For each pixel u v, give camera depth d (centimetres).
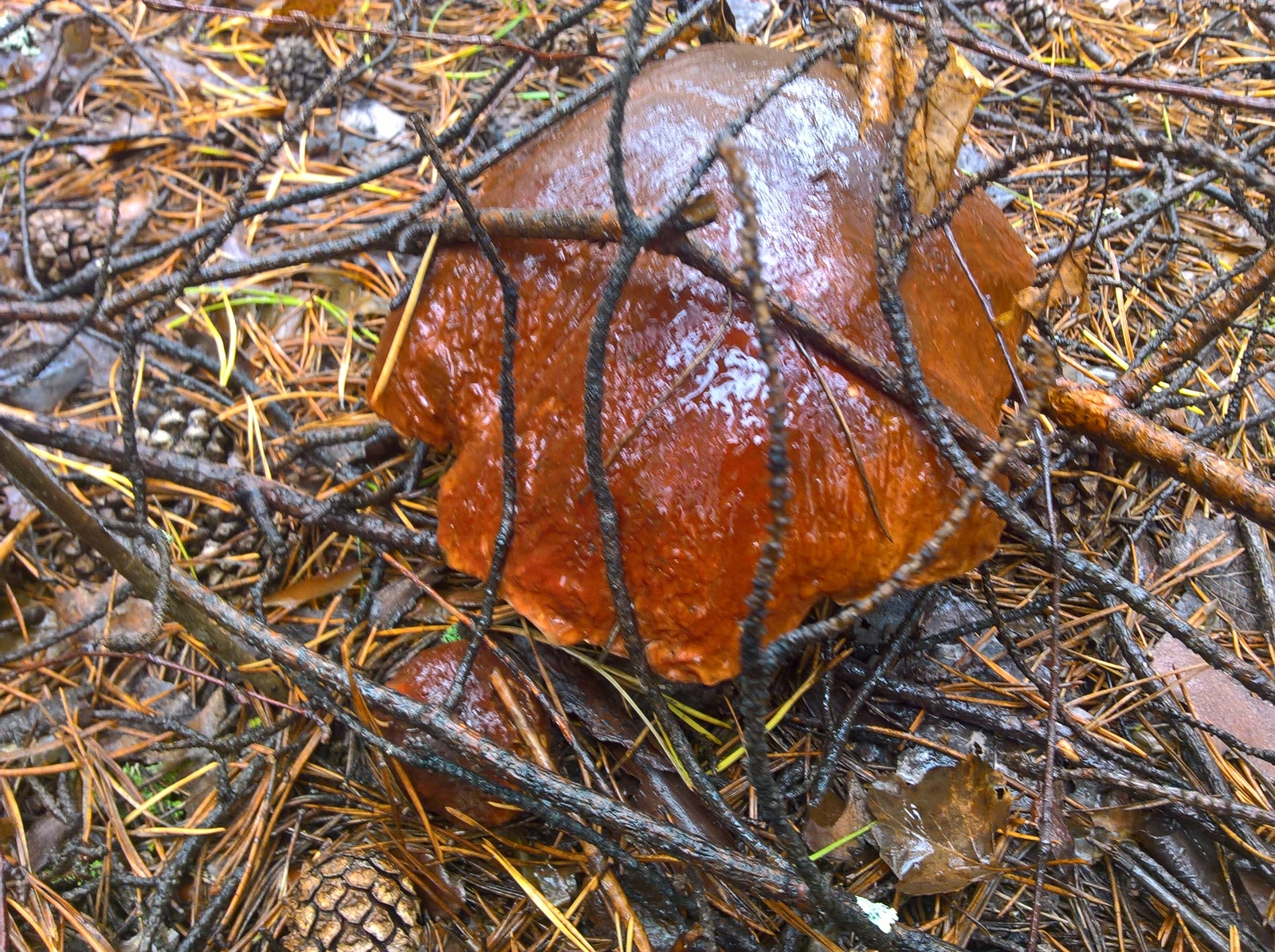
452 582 35
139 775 34
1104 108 46
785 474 21
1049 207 45
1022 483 30
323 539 37
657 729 32
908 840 31
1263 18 49
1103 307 42
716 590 27
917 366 27
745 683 23
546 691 32
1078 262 34
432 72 50
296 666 29
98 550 30
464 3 54
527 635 33
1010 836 31
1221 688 34
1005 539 37
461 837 31
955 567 28
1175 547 36
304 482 39
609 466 27
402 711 29
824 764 31
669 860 30
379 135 48
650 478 27
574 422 28
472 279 30
